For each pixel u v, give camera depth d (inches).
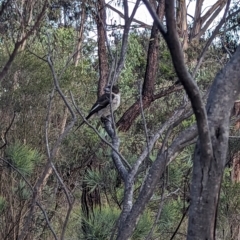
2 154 206.5
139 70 459.8
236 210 237.0
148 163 136.6
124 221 105.9
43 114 261.4
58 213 234.4
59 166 257.8
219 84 75.9
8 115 256.2
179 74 68.8
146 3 67.6
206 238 74.5
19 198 200.1
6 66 75.1
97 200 233.5
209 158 73.8
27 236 219.1
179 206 173.9
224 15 111.9
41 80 254.4
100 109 257.8
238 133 247.6
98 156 222.5
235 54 76.7
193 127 101.0
